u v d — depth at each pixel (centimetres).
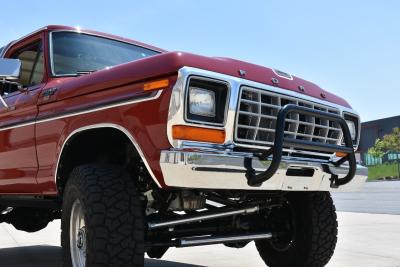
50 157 387
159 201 369
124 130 321
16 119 432
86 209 316
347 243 662
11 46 491
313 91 390
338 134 390
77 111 360
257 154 327
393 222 919
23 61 472
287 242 440
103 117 337
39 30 456
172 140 296
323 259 427
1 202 493
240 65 345
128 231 314
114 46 479
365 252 592
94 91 352
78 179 332
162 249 411
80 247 341
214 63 326
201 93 310
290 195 434
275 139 323
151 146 306
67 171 386
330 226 425
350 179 373
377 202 1514
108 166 341
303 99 369
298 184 355
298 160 356
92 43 464
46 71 426
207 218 383
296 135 353
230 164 307
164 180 299
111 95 337
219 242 383
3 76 396
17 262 560
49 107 394
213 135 310
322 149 352
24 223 592
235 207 408
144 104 312
